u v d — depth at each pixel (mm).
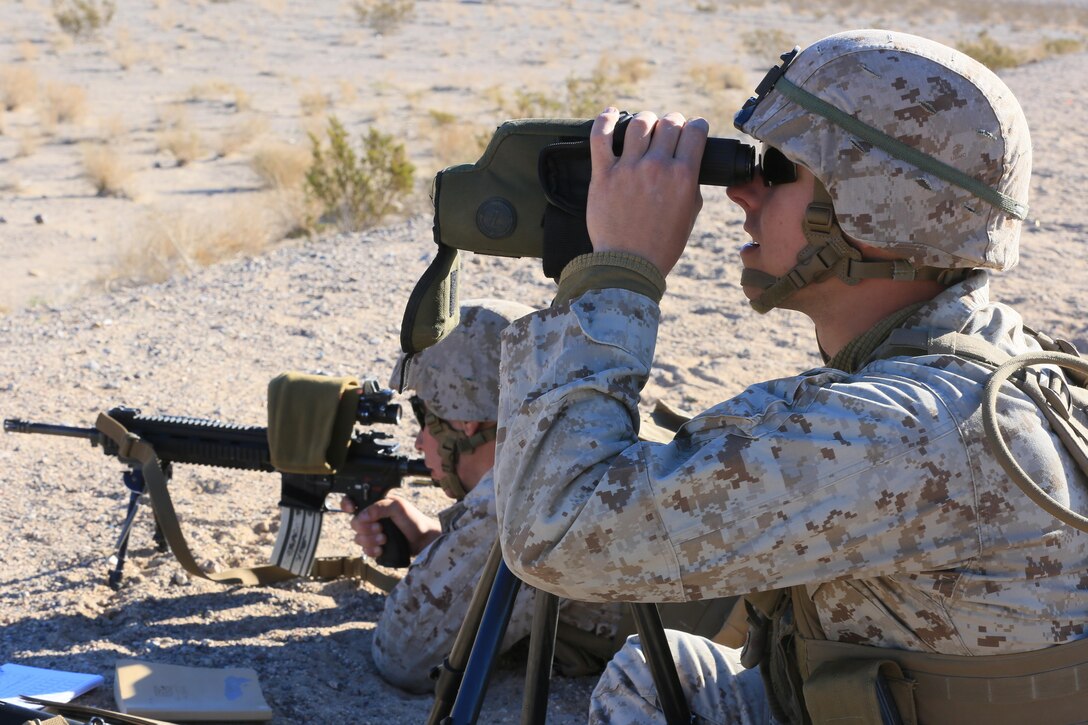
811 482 1399
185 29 38031
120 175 15609
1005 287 6773
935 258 1512
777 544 1411
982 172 1496
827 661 1574
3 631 2951
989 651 1442
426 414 2986
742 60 35969
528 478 1514
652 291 1589
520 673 2871
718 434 1466
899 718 1496
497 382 2887
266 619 3109
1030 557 1423
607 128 1632
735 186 1650
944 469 1396
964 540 1414
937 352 1487
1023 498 1411
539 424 1511
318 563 3338
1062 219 8641
